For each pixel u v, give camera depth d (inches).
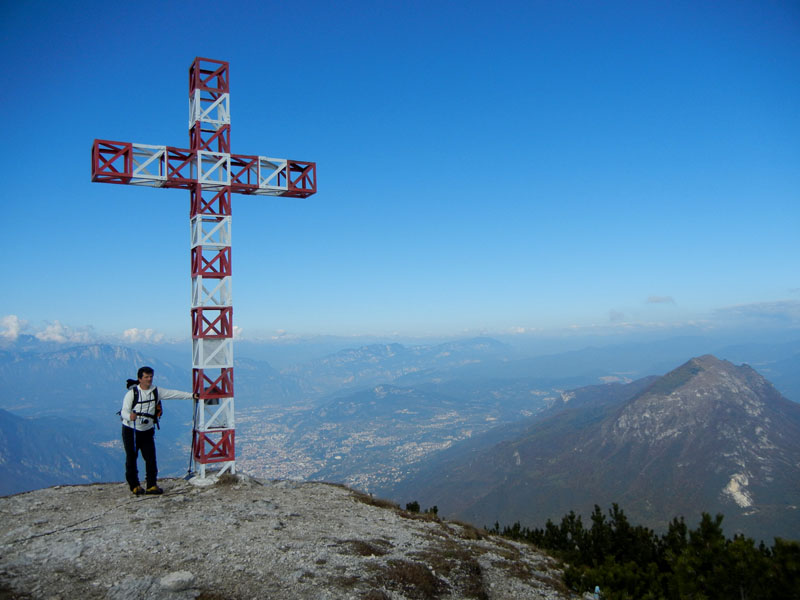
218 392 741.9
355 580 389.7
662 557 666.2
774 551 438.3
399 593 392.8
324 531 530.6
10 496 594.2
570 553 757.3
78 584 341.1
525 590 504.1
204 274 746.8
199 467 727.7
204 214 751.1
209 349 742.5
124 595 324.2
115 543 423.2
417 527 650.8
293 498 687.7
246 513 560.1
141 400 614.5
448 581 453.4
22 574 352.8
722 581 441.7
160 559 394.9
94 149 695.1
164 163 735.7
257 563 404.8
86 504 563.2
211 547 430.6
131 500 587.5
